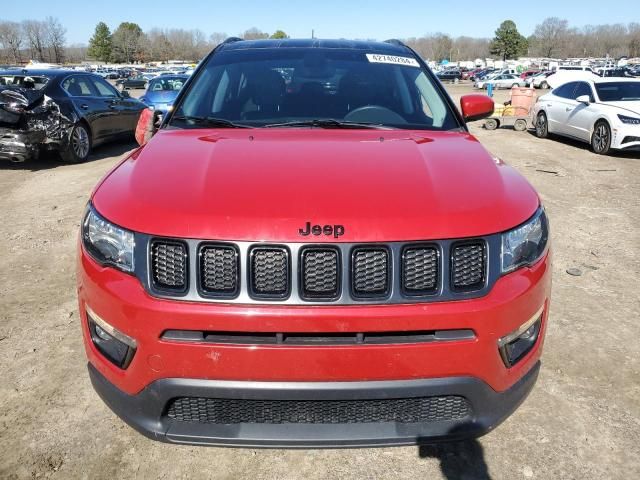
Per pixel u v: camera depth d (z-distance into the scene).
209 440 1.91
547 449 2.34
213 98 3.02
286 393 1.81
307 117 2.87
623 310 3.64
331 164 2.16
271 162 2.18
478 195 2.00
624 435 2.42
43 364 2.93
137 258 1.87
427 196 1.94
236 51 3.41
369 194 1.93
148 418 1.94
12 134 7.95
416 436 1.91
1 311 3.54
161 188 2.01
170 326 1.81
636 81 11.34
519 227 1.98
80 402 2.62
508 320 1.89
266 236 1.79
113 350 2.00
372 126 2.81
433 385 1.84
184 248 1.82
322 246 1.79
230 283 1.81
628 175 8.41
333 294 1.80
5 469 2.20
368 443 1.89
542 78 44.00
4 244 4.88
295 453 2.34
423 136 2.65
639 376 2.87
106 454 2.30
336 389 1.81
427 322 1.80
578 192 7.21
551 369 2.92
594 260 4.62
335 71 3.19
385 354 1.79
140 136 3.22
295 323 1.77
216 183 2.00
